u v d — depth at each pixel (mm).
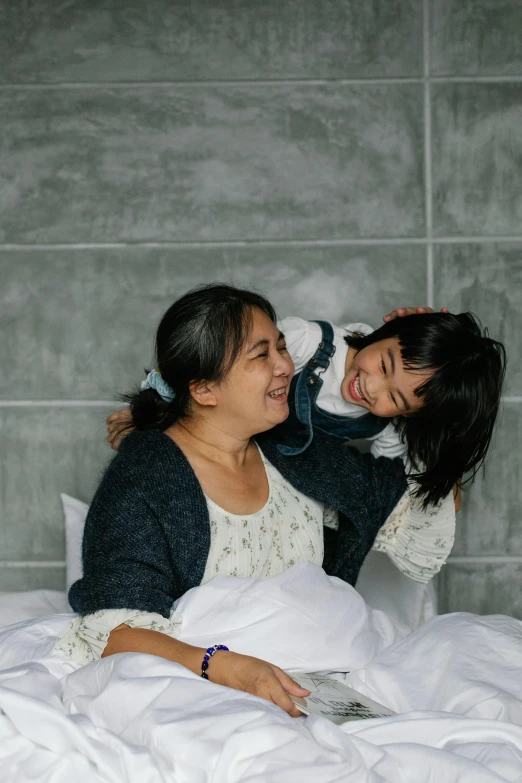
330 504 1649
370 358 1677
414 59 2182
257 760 1018
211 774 1030
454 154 2193
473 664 1395
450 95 2186
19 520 2234
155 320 2211
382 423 1833
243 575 1520
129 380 2219
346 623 1484
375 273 2203
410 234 2197
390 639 1594
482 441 1733
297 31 2182
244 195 2197
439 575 2244
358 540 1689
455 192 2195
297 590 1476
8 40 2193
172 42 2186
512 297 2207
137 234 2203
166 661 1247
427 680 1402
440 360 1635
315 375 1791
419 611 1994
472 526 2240
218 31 2186
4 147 2199
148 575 1410
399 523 1794
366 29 2182
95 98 2193
